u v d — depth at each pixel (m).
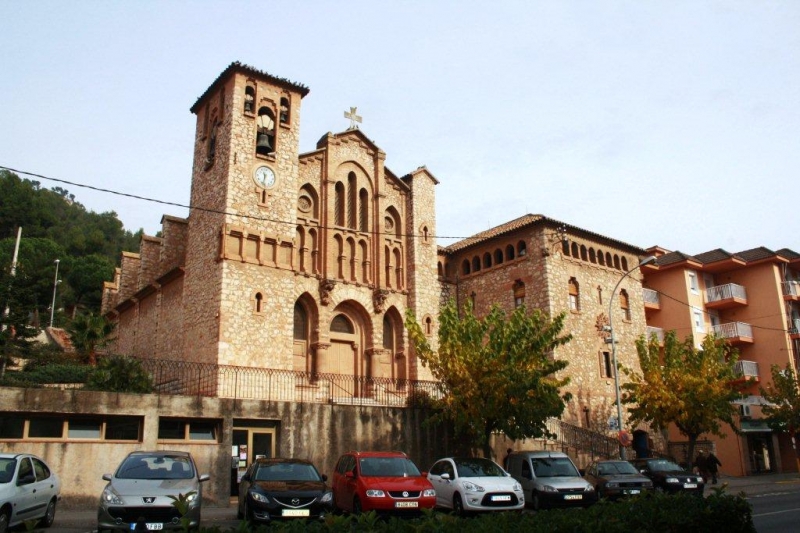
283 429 25.48
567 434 35.91
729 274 54.88
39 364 31.91
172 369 30.53
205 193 33.66
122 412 22.28
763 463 48.94
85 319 34.62
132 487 15.10
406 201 40.34
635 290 46.22
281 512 16.50
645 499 12.45
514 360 27.53
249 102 33.72
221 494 23.45
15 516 15.23
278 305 31.72
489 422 28.48
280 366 30.95
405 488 18.33
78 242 96.00
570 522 9.67
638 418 37.50
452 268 45.50
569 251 41.56
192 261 33.47
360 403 30.94
